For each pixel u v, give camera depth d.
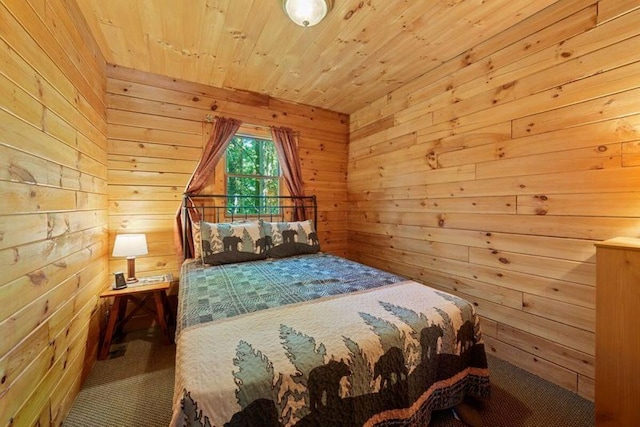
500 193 1.99
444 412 1.46
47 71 1.28
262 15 1.78
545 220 1.75
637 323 1.17
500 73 1.98
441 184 2.43
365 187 3.36
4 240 0.94
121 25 1.88
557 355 1.69
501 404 1.53
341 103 3.30
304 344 1.01
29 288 1.10
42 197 1.21
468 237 2.21
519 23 1.86
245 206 3.10
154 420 1.43
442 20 1.84
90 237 1.90
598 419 1.28
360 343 1.06
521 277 1.87
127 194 2.52
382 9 1.73
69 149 1.53
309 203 3.40
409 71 2.53
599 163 1.52
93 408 1.50
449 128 2.35
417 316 1.27
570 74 1.63
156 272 2.64
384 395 1.08
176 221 2.67
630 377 1.19
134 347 2.16
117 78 2.46
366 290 1.60
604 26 1.50
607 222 1.50
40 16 1.22
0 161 0.93
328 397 0.94
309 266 2.23
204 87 2.81
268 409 0.84
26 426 1.07
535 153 1.79
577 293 1.61
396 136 2.92
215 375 0.84
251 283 1.76
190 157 2.76
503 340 1.97
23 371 1.05
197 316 1.25
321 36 2.01
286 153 3.19
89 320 1.85
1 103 0.94
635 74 1.40
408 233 2.78
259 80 2.72
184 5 1.70
